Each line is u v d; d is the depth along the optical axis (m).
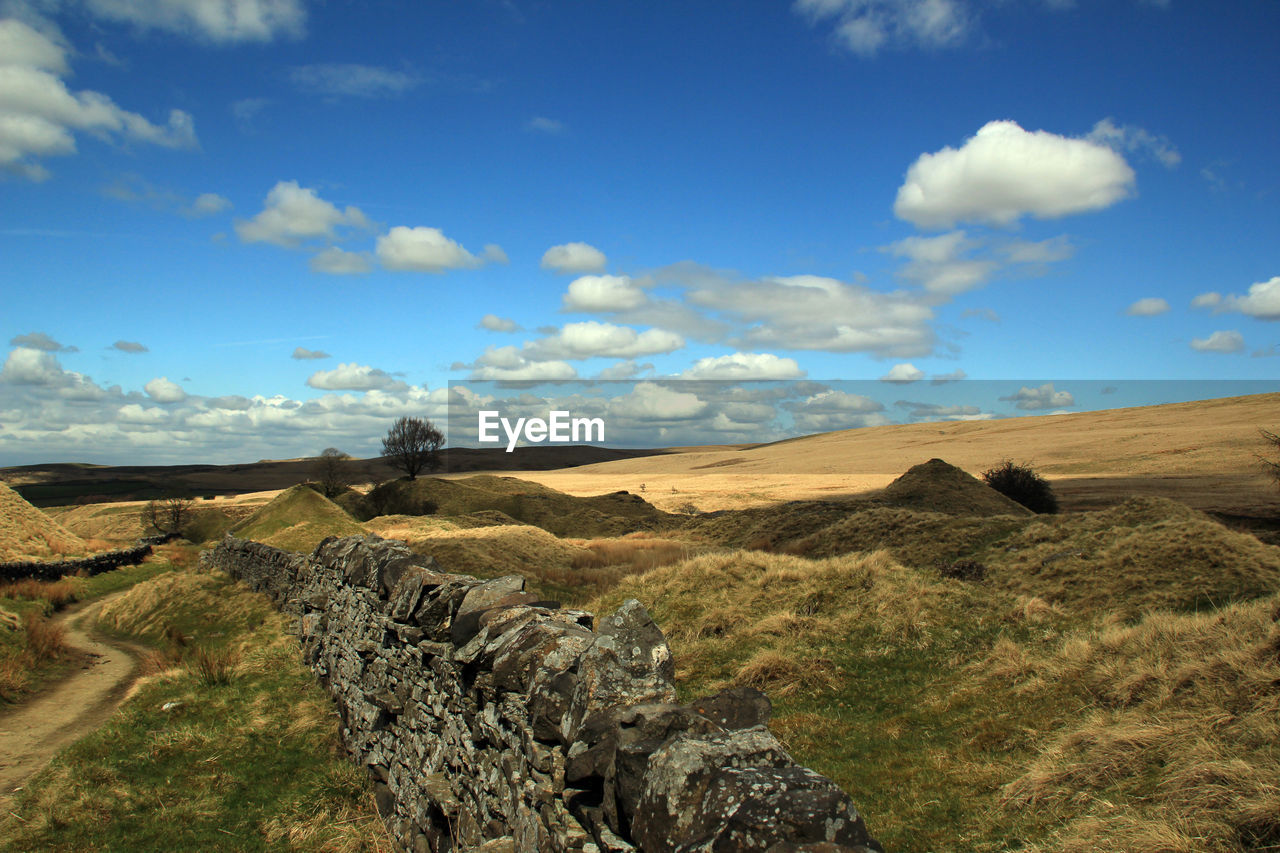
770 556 16.42
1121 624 11.41
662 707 3.24
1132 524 16.39
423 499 50.12
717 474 96.62
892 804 6.93
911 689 9.73
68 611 22.69
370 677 7.65
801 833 2.31
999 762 7.31
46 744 9.43
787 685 10.16
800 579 14.34
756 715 3.38
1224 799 5.43
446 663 5.50
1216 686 7.27
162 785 7.58
